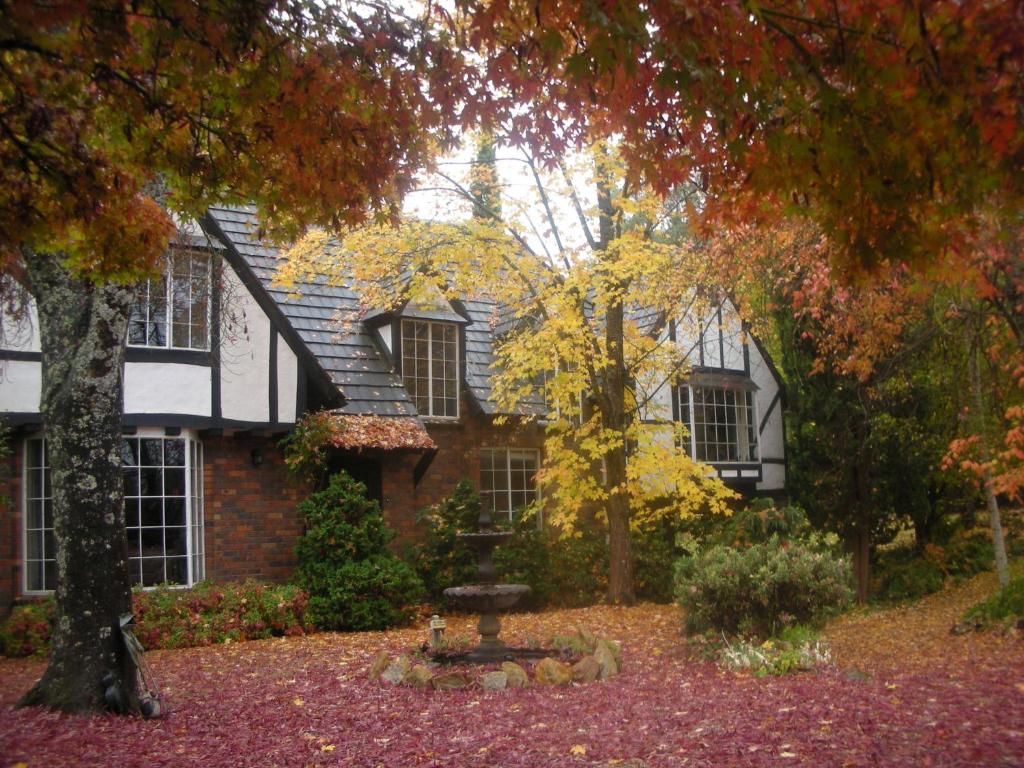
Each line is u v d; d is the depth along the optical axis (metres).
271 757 6.04
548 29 4.64
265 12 5.19
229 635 11.62
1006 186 3.94
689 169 5.04
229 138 6.11
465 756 5.94
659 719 6.70
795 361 15.87
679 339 18.89
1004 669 8.09
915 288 5.25
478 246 13.04
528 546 15.33
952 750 5.30
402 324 15.65
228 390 13.02
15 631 10.88
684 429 15.24
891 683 7.62
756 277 13.70
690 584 10.02
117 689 7.25
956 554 16.38
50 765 5.80
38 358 12.02
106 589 7.45
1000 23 3.39
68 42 4.93
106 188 6.10
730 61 4.16
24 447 12.23
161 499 12.62
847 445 15.23
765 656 8.66
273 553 13.59
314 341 14.59
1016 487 10.79
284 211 6.57
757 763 5.30
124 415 12.13
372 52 5.60
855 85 4.02
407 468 15.05
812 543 11.71
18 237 6.00
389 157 6.29
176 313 12.79
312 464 13.60
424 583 14.68
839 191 4.25
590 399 15.06
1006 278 9.99
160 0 4.81
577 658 9.28
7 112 5.54
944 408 15.52
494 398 14.65
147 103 5.56
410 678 8.41
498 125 6.16
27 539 12.14
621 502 15.04
